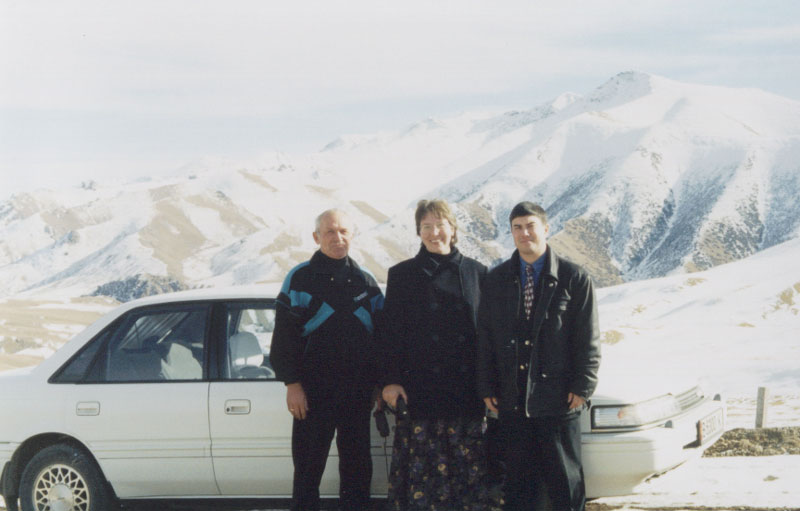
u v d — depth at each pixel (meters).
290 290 5.05
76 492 5.63
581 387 4.69
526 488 4.81
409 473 4.94
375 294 5.23
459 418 4.90
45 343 134.50
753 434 9.96
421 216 4.98
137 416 5.51
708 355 70.81
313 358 5.05
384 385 4.95
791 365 52.03
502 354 4.79
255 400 5.38
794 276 115.50
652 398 5.15
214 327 5.59
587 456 4.94
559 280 4.76
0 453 5.71
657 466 4.94
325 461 5.09
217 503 5.55
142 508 5.66
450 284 4.93
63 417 5.62
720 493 6.39
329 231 5.08
